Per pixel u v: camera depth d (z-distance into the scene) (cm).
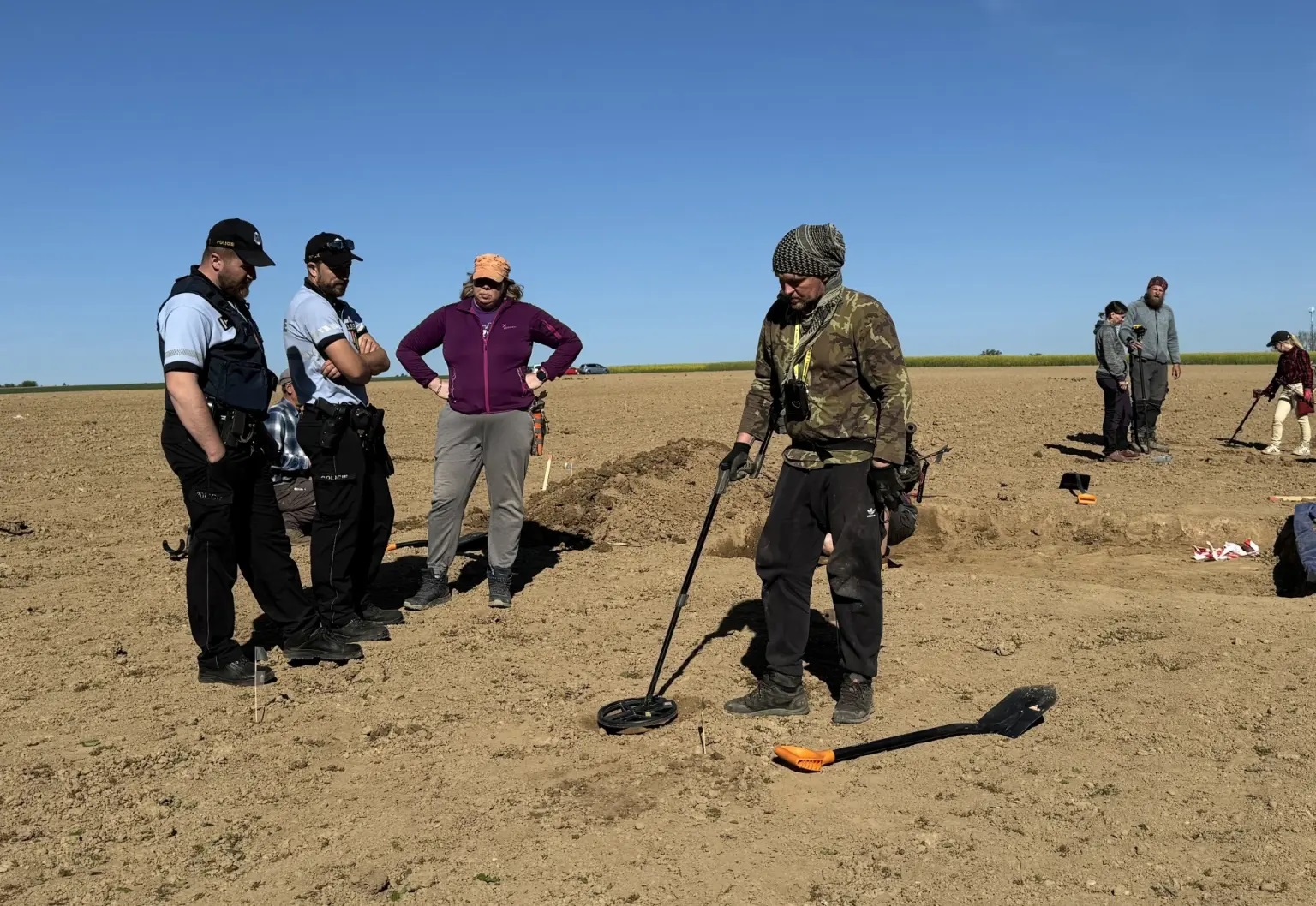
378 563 636
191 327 485
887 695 511
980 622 626
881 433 448
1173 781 404
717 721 482
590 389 4309
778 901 331
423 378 663
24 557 848
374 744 465
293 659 569
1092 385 3141
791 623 484
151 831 387
